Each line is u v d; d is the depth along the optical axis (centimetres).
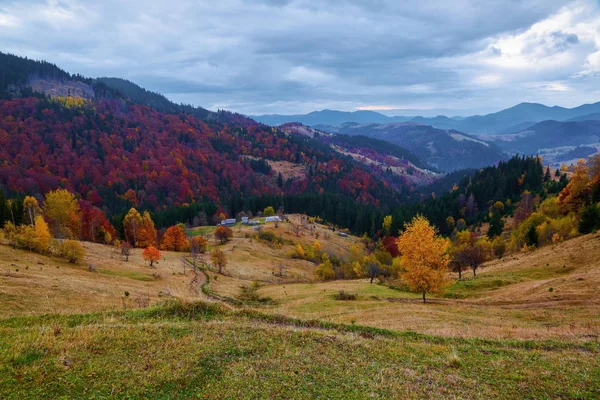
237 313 1950
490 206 15362
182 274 6962
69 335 1338
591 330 2105
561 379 1184
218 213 17862
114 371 1067
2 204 7850
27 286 3616
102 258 7044
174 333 1467
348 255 11481
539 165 17938
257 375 1116
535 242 7406
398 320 2933
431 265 3891
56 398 895
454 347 1605
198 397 956
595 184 8156
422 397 1037
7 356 1093
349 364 1279
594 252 4769
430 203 17162
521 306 3359
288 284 7019
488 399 1039
